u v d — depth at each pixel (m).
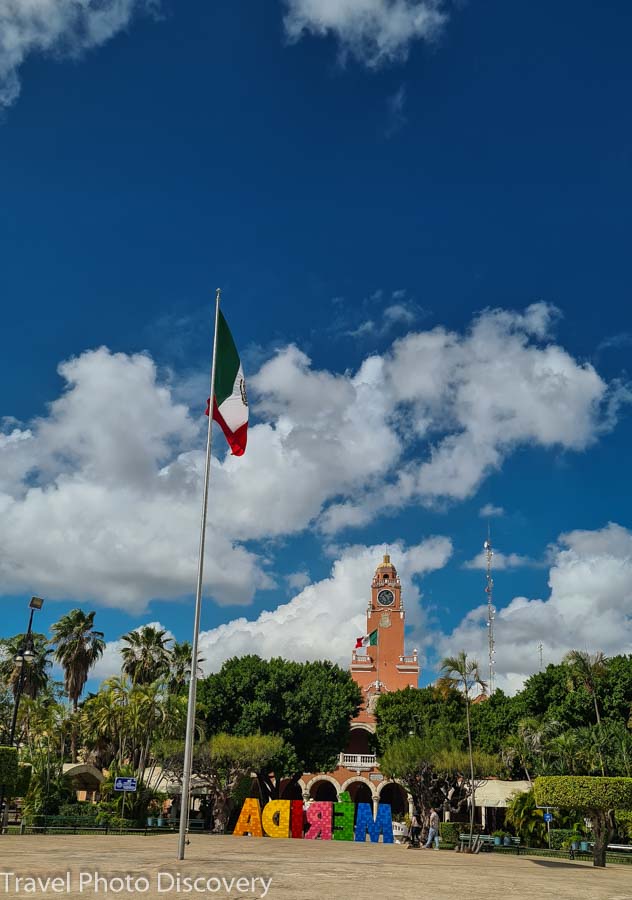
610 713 56.72
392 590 105.00
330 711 60.50
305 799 77.31
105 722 54.28
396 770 54.62
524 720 58.19
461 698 73.38
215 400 20.00
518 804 48.19
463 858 25.88
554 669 65.62
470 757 49.50
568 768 50.25
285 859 17.91
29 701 58.59
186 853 18.30
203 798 59.19
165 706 53.78
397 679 99.69
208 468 18.08
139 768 58.31
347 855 22.45
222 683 59.72
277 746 51.19
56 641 67.12
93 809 46.94
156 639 67.31
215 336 19.75
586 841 41.12
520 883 14.84
